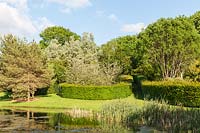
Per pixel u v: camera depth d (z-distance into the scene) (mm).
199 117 24625
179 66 59250
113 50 77500
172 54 59281
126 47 84812
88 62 74500
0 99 63281
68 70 60781
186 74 60000
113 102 32844
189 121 24703
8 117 36344
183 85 41344
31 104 51156
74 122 31484
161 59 60781
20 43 59938
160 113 27781
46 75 57562
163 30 59344
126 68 80438
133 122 30203
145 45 61844
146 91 52594
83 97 54875
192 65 58031
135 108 30781
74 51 80812
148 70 63812
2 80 56719
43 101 53594
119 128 27531
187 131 24281
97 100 53344
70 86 56438
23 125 30047
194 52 58125
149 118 28484
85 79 57500
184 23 59750
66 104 48812
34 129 27688
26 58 57594
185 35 58312
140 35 66188
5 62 58656
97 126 28906
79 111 37062
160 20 61062
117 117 31609
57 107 46906
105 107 32750
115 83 60688
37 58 58000
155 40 60062
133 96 57719
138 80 67438
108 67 61812
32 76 56312
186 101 41031
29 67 56719
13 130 27250
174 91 42719
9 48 59094
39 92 63719
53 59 77875
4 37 60750
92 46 82188
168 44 59062
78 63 60625
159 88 46375
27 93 56062
